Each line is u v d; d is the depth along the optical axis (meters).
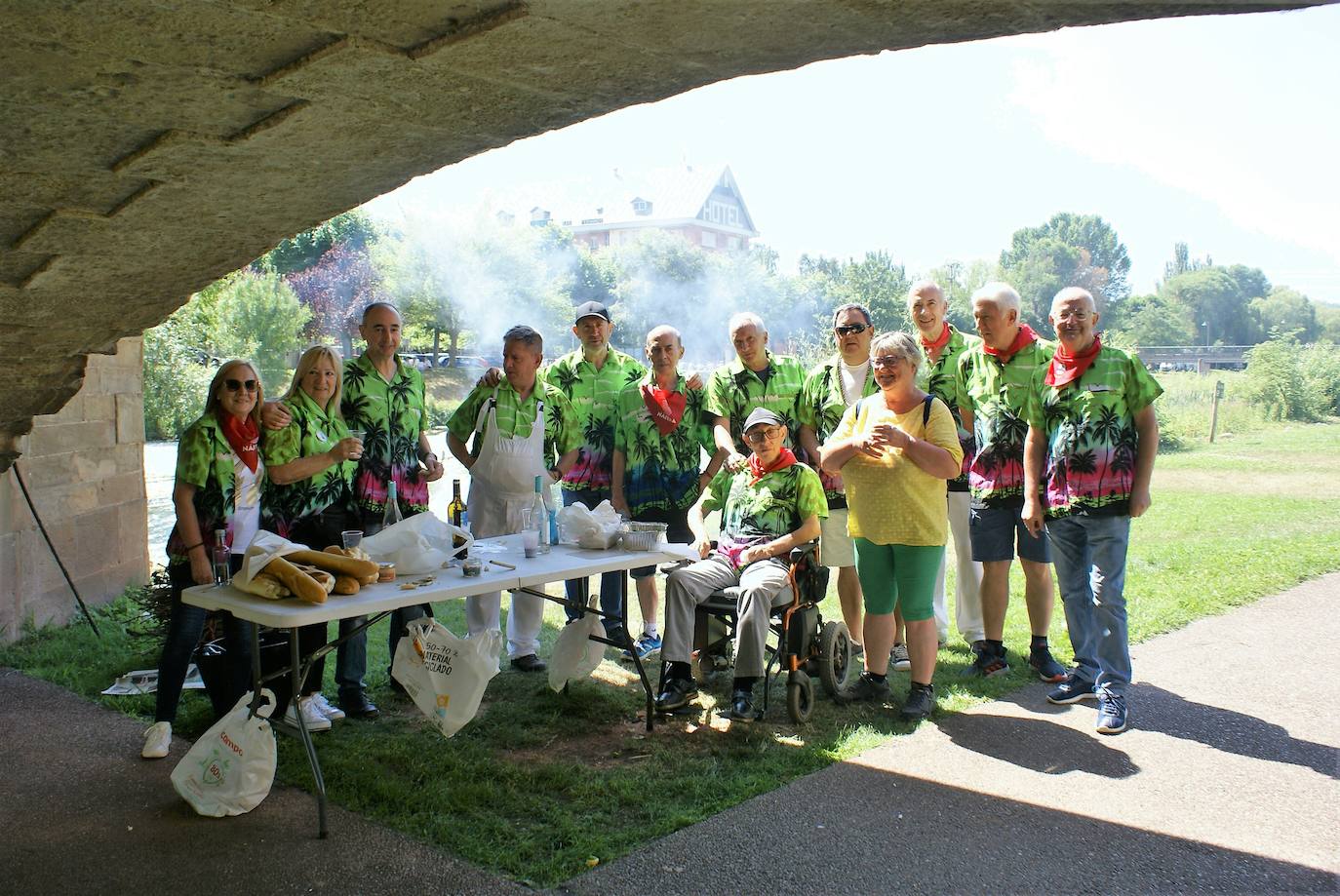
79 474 6.98
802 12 2.82
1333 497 12.35
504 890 3.35
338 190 4.20
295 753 4.52
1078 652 5.20
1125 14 2.89
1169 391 24.41
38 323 4.85
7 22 2.73
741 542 5.24
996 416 5.42
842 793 4.10
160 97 3.24
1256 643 6.11
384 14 2.82
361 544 4.46
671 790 4.15
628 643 4.91
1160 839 3.68
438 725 4.43
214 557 4.37
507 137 3.86
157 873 3.47
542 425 5.78
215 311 30.42
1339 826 3.78
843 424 5.26
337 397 5.13
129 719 4.98
